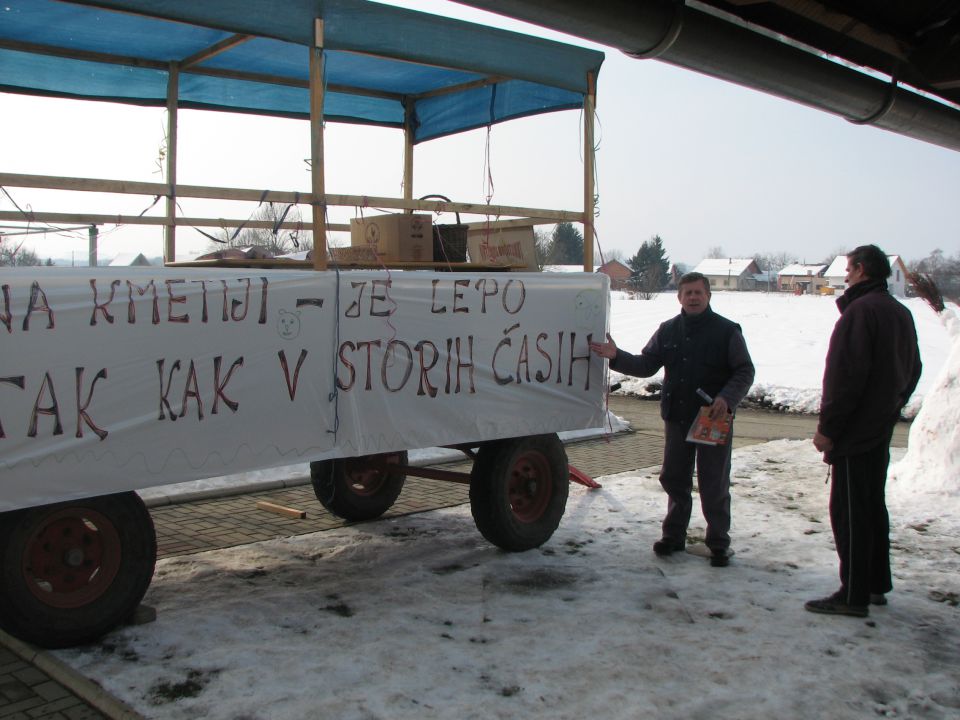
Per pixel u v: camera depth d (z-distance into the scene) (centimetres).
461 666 373
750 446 955
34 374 356
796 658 385
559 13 350
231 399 412
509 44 520
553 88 605
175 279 393
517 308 529
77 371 367
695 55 414
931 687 358
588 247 591
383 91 702
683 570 517
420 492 724
